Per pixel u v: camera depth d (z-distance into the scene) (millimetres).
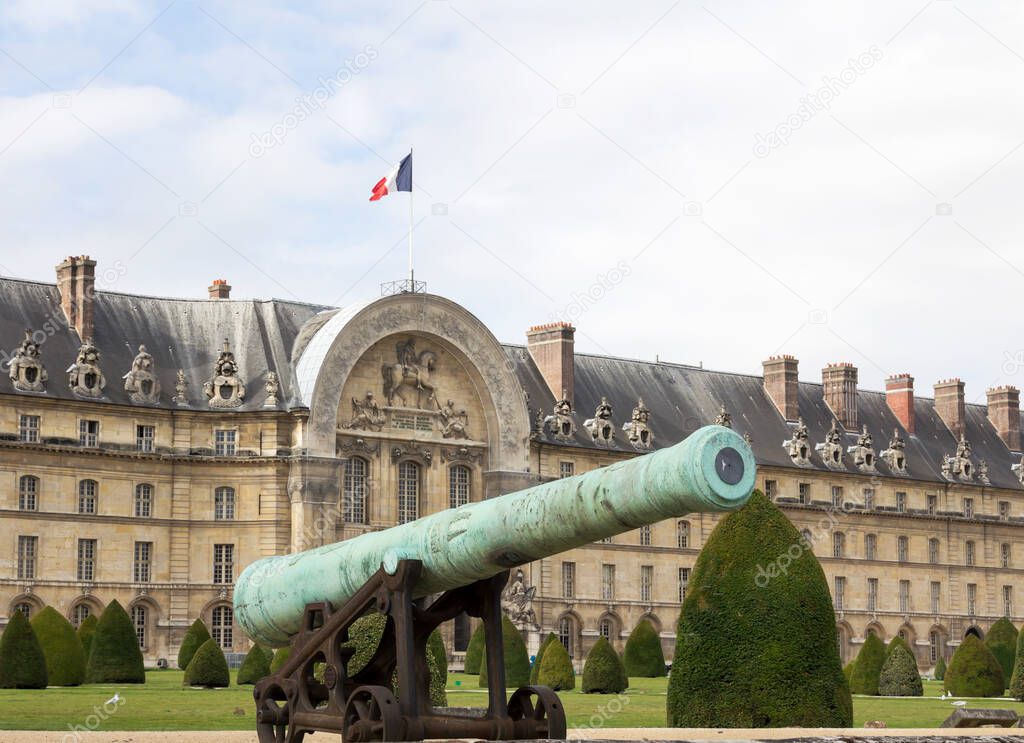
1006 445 168125
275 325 117562
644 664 109375
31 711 55562
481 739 28141
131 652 86875
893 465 152875
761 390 150125
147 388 111062
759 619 45438
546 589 127312
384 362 118375
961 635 155625
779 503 142875
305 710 29656
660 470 24656
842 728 44031
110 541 108500
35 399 105875
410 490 119125
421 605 30734
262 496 112188
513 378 123750
